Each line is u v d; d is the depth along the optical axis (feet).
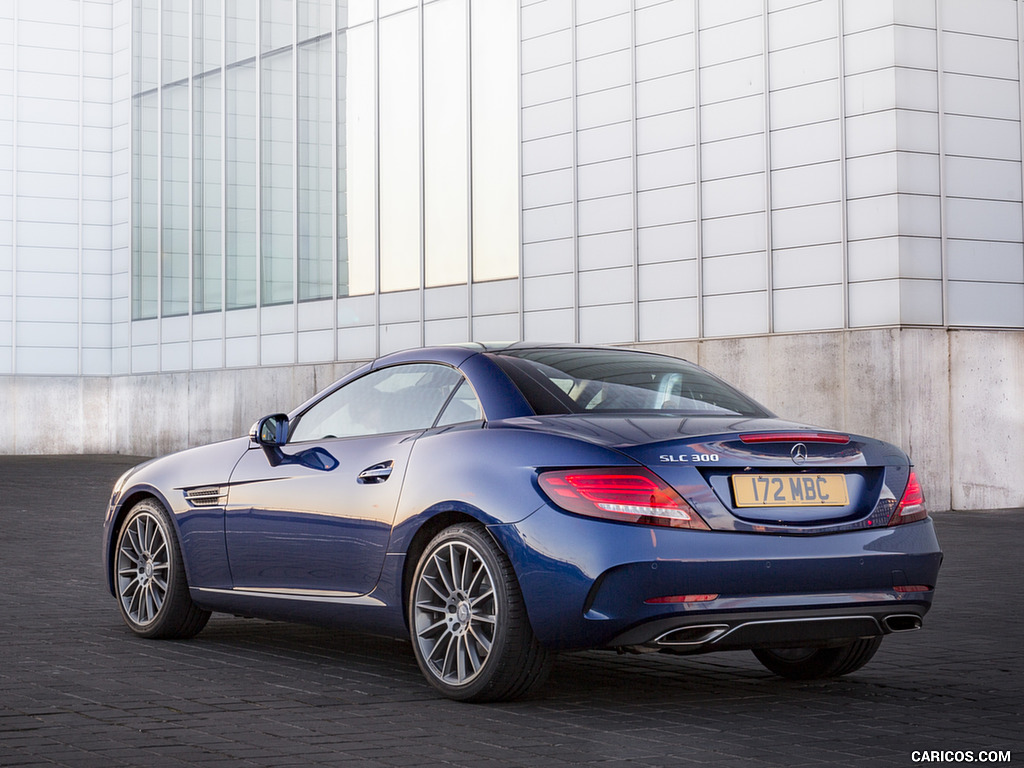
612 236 67.46
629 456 16.46
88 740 15.29
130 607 23.41
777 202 59.72
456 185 76.74
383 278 81.56
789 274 59.26
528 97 72.33
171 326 101.04
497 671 17.10
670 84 64.54
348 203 84.12
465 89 76.18
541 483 16.79
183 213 99.55
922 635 24.39
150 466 23.35
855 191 56.75
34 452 108.78
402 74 80.38
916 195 55.67
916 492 17.93
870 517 17.28
